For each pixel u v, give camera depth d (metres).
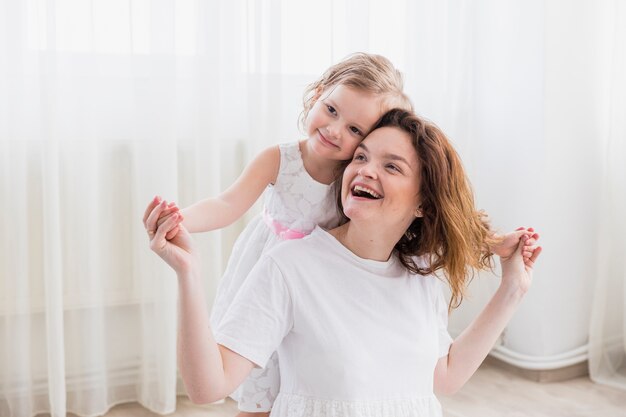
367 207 1.28
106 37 2.27
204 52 2.32
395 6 2.63
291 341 1.29
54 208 2.18
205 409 2.40
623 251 2.69
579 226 2.67
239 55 2.43
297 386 1.28
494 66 2.71
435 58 2.68
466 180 1.36
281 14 2.40
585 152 2.66
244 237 1.71
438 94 2.70
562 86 2.58
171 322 2.34
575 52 2.59
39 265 2.29
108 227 2.35
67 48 2.21
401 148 1.29
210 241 2.40
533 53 2.58
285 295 1.27
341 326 1.27
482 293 2.78
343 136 1.43
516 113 2.65
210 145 2.35
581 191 2.66
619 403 2.48
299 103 2.48
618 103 2.58
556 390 2.58
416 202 1.32
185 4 2.35
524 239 1.42
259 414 1.60
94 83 2.22
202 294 1.12
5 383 2.24
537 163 2.60
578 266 2.69
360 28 2.51
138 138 2.30
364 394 1.26
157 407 2.37
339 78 1.46
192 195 2.40
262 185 1.57
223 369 1.17
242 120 2.46
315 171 1.55
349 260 1.33
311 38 2.48
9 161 2.17
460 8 2.68
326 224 1.58
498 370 2.74
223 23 2.40
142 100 2.28
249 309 1.24
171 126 2.29
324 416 1.24
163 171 2.29
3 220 2.19
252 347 1.21
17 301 2.22
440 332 1.45
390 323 1.31
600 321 2.65
